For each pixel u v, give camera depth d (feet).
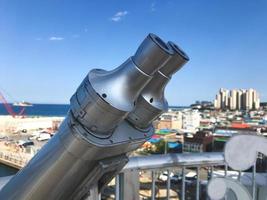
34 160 4.72
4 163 132.57
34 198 4.75
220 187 8.04
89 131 4.12
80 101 4.09
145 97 4.66
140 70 4.12
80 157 4.27
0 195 5.11
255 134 7.67
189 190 10.25
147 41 4.14
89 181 4.81
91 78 4.12
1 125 268.41
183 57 4.53
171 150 150.82
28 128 261.85
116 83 4.09
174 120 305.32
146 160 8.27
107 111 3.98
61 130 4.35
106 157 4.64
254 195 8.86
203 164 9.10
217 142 136.67
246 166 7.59
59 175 4.49
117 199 7.86
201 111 540.11
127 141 4.60
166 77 4.65
